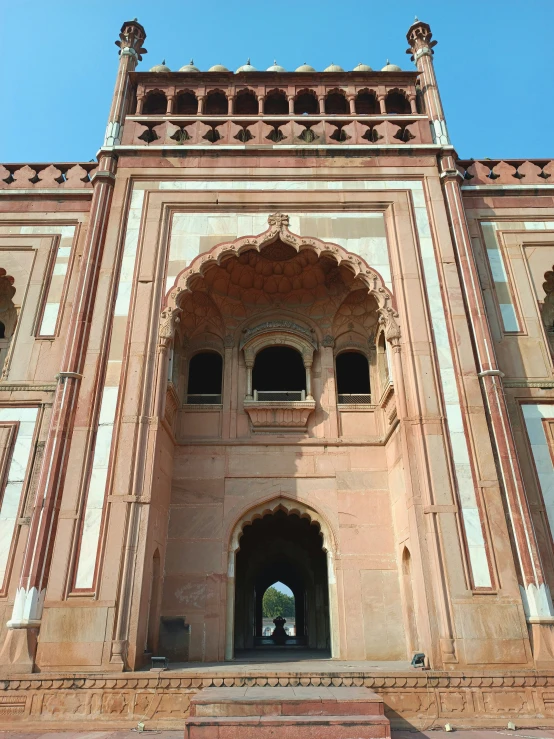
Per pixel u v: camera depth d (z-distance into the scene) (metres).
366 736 3.95
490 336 6.80
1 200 8.34
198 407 8.01
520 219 8.28
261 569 10.84
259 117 8.58
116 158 8.09
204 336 8.59
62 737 4.48
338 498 7.43
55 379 7.05
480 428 6.29
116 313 6.95
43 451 6.65
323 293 8.55
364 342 8.56
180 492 7.39
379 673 5.08
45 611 5.35
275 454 7.67
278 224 7.64
